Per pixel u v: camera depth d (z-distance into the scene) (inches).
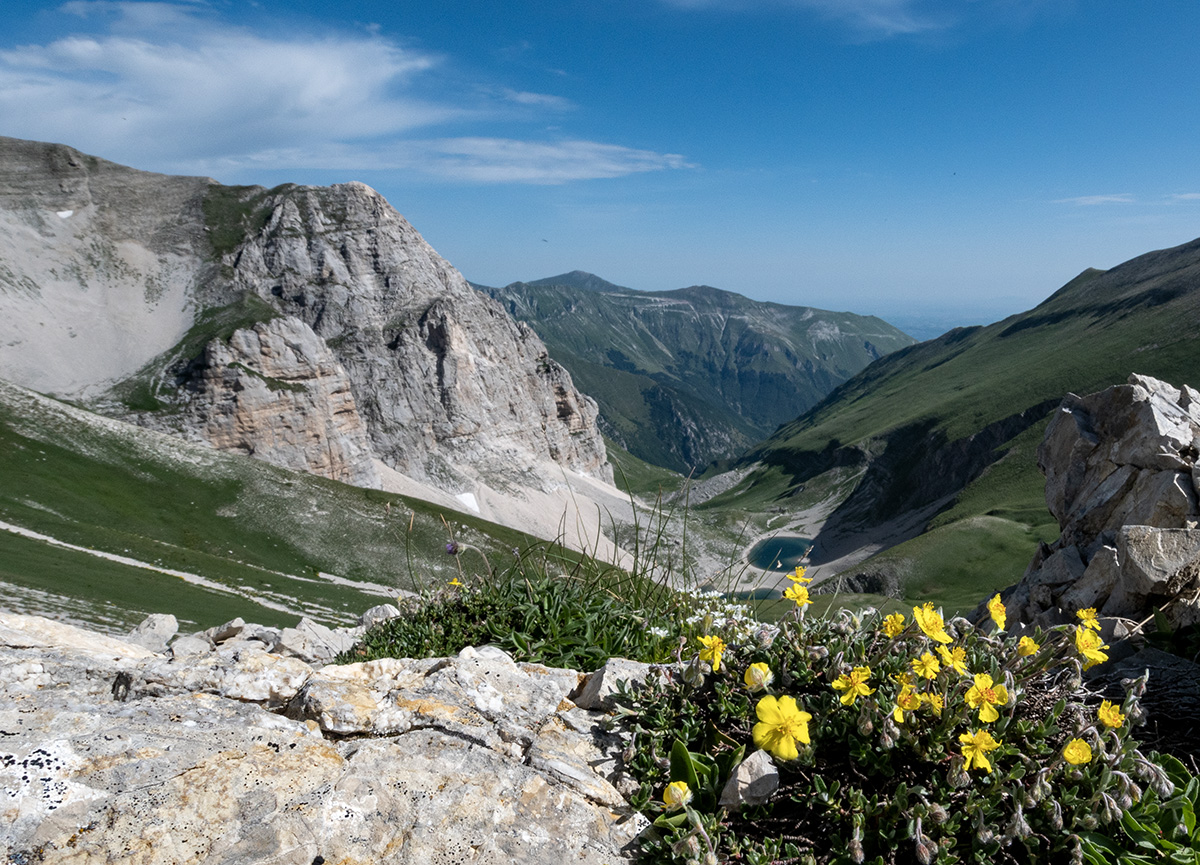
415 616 295.4
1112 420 494.6
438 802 147.8
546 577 275.4
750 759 149.9
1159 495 403.9
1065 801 137.7
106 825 125.3
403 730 170.1
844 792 142.9
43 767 132.2
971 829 134.5
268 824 133.0
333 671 187.2
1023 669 165.3
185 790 135.6
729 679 177.9
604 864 141.8
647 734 172.9
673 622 249.1
